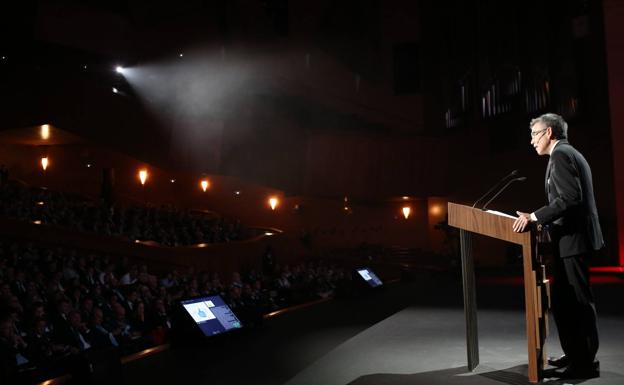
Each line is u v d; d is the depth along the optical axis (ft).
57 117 45.42
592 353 10.06
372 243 65.82
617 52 45.73
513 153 55.42
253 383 11.97
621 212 45.21
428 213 64.90
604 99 46.60
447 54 62.69
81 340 21.94
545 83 51.08
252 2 58.70
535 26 51.80
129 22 55.77
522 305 21.68
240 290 28.53
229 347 16.28
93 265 31.81
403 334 15.88
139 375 13.10
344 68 64.75
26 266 28.76
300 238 61.31
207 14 57.62
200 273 33.14
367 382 10.61
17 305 21.61
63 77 46.14
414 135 62.28
